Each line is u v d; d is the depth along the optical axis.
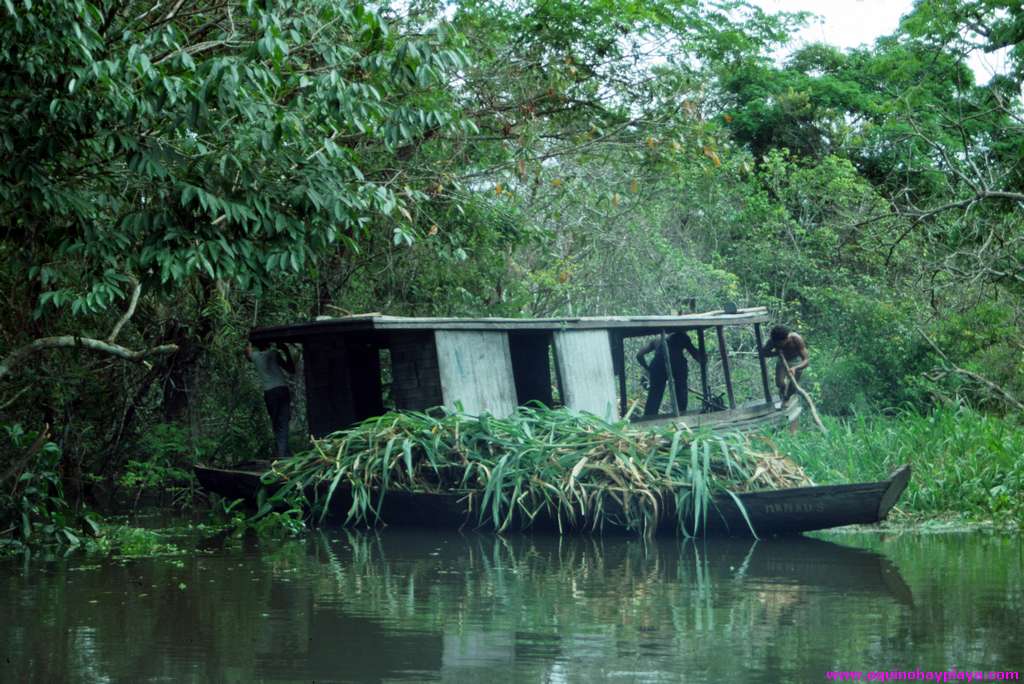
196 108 8.38
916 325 19.52
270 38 8.48
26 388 12.30
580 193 18.69
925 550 9.48
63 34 8.24
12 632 6.33
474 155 16.02
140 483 14.73
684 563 8.87
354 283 16.30
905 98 18.20
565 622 6.55
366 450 11.51
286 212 9.41
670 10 17.27
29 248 10.00
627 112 16.98
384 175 15.09
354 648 5.91
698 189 22.67
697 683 5.14
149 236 9.14
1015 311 18.89
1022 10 16.44
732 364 21.02
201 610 6.98
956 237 18.08
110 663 5.61
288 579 8.21
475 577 8.24
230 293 14.81
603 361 13.94
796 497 9.83
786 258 22.78
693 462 10.16
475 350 12.75
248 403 15.80
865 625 6.39
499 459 11.03
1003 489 11.60
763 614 6.73
